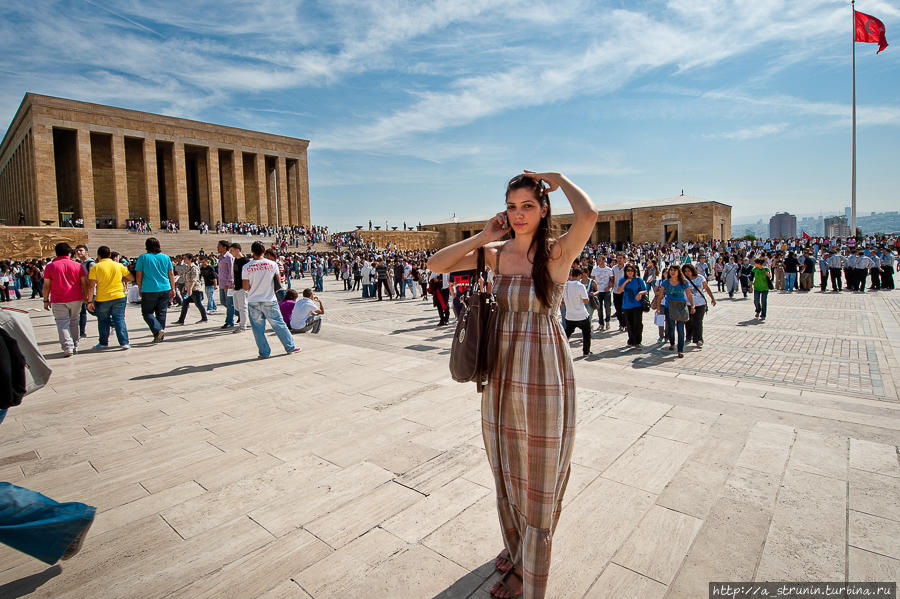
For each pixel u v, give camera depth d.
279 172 57.19
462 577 2.55
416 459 4.02
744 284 18.53
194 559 2.75
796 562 2.64
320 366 7.34
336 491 3.51
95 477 3.77
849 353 8.28
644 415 5.04
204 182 53.62
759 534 2.90
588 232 1.98
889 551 2.71
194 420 5.01
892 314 13.03
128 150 48.62
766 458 3.96
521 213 2.14
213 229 50.19
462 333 2.24
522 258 2.23
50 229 35.88
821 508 3.18
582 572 2.58
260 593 2.46
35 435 4.62
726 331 10.98
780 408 5.26
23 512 2.43
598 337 10.54
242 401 5.63
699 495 3.38
